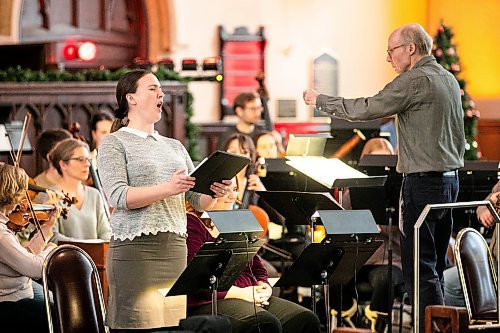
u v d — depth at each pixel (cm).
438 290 980
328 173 948
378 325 1202
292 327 962
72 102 1520
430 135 982
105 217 1135
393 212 1085
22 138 1059
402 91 977
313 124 2317
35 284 1002
